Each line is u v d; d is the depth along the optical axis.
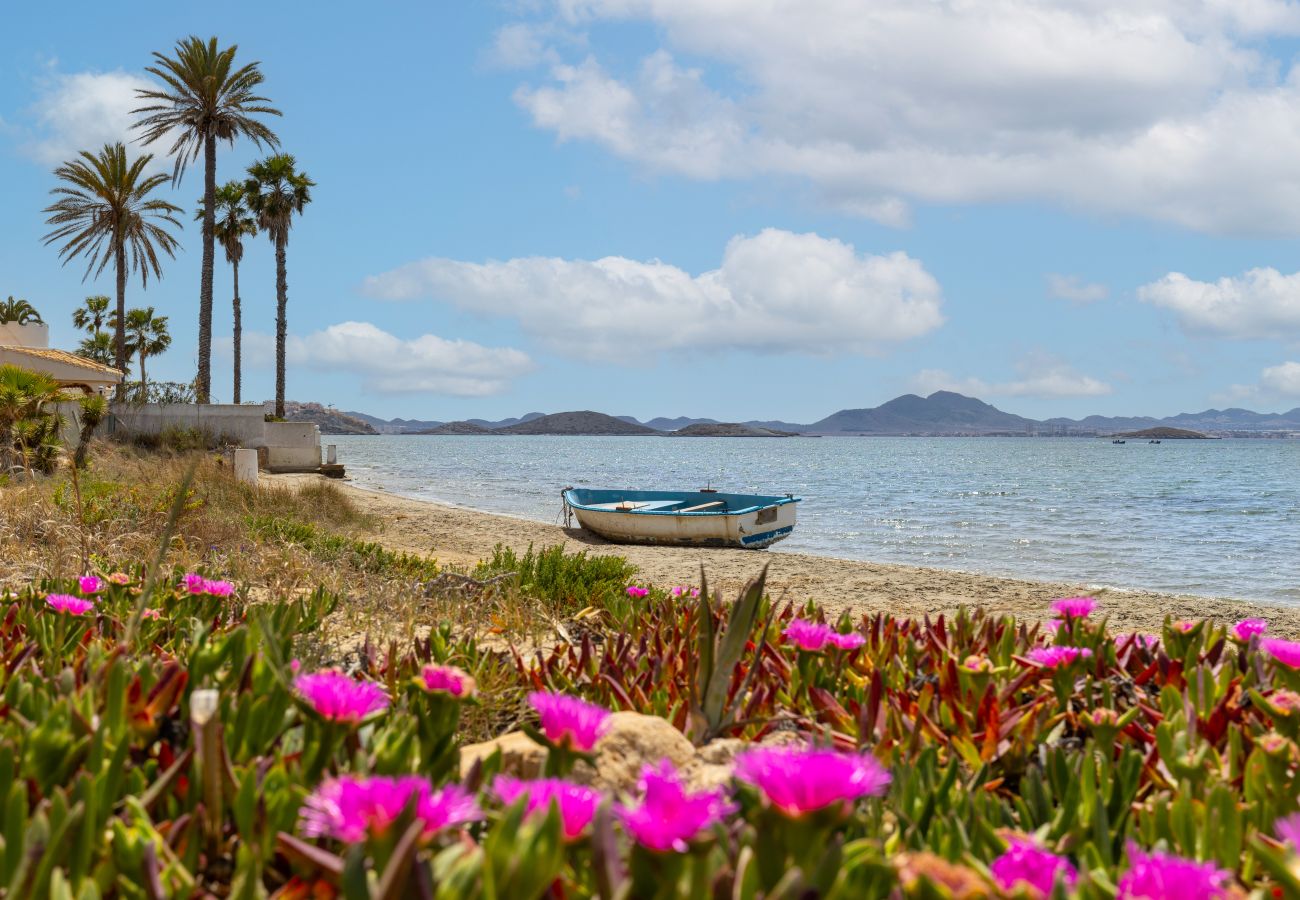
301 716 1.79
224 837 1.49
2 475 14.59
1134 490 50.16
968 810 1.81
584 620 6.77
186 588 4.16
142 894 1.25
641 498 25.27
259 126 40.34
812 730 2.53
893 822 1.89
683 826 1.00
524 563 8.66
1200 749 2.04
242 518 12.02
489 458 105.38
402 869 0.97
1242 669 3.10
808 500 41.47
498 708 3.34
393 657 3.30
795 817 1.00
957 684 2.69
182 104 39.91
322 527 16.16
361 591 6.95
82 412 20.64
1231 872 1.38
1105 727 2.15
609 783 2.02
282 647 2.71
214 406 36.22
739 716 2.63
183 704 1.85
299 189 51.72
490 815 1.24
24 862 1.09
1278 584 17.05
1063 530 27.52
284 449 40.75
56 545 6.74
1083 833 1.68
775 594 12.64
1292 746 1.86
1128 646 3.30
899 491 48.94
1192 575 18.23
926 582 14.23
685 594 5.59
